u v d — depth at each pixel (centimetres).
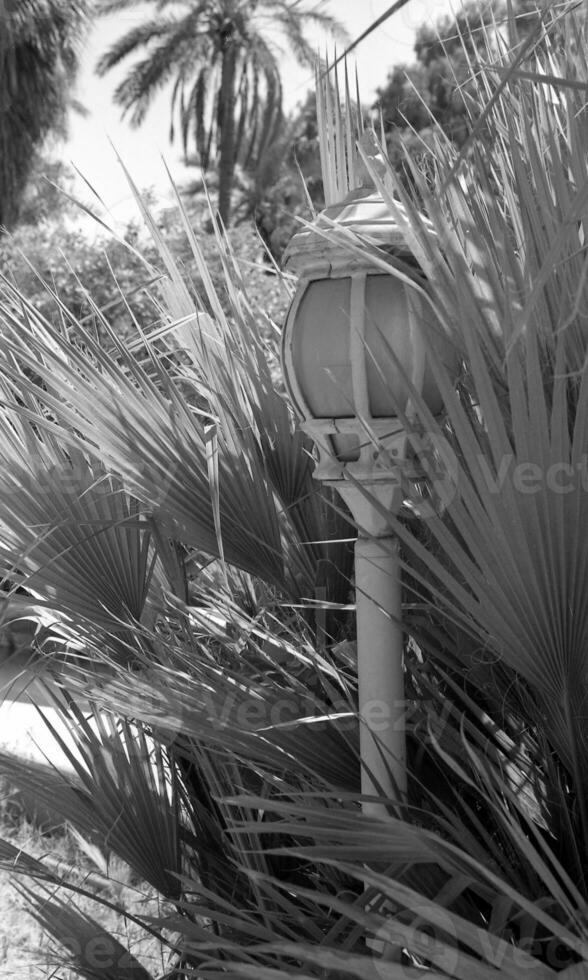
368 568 131
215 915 128
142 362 181
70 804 166
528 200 109
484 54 136
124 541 174
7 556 171
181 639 178
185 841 171
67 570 171
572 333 111
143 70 2248
